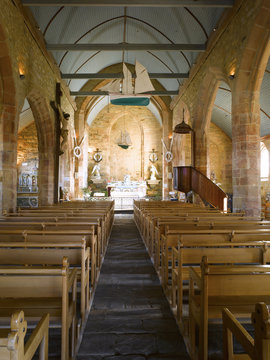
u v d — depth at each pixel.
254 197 8.59
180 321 3.24
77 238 3.94
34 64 10.43
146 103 16.38
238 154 8.84
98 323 3.33
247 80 8.70
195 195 13.45
